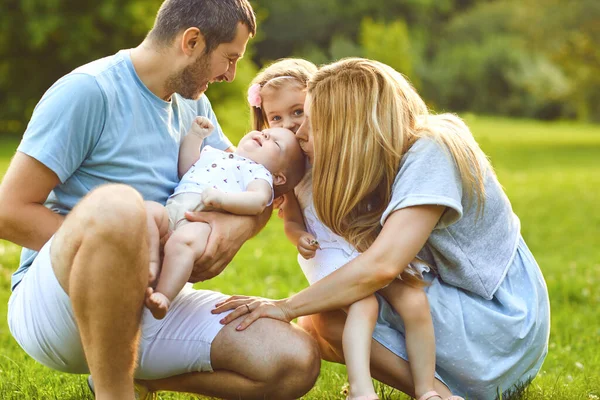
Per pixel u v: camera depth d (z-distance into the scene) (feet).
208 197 10.25
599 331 17.10
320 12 160.25
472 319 10.66
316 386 12.59
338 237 10.96
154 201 10.58
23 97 80.84
